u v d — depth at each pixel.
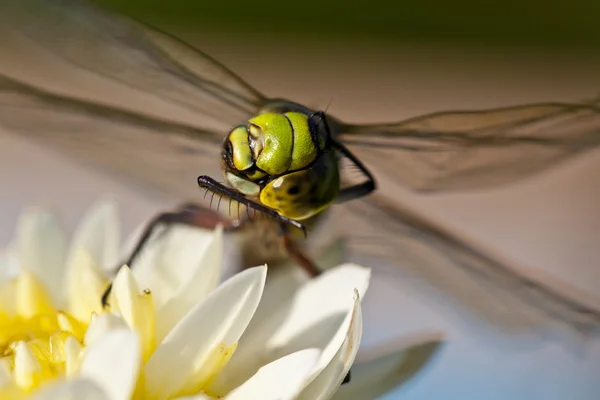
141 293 0.15
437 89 0.30
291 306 0.16
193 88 0.17
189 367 0.15
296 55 0.30
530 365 0.19
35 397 0.14
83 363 0.14
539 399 0.19
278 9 0.30
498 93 0.30
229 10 0.30
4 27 0.18
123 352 0.14
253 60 0.30
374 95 0.29
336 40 0.31
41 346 0.15
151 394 0.15
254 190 0.16
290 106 0.16
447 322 0.20
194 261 0.17
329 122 0.17
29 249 0.17
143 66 0.17
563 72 0.30
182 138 0.18
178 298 0.16
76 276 0.16
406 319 0.20
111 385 0.14
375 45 0.31
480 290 0.19
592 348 0.19
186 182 0.19
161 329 0.16
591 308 0.18
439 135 0.17
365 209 0.19
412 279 0.19
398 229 0.19
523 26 0.30
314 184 0.16
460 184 0.18
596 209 0.23
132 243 0.17
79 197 0.22
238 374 0.16
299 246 0.18
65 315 0.16
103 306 0.16
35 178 0.22
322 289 0.16
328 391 0.15
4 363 0.15
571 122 0.17
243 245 0.17
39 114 0.19
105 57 0.17
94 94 0.19
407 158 0.18
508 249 0.22
